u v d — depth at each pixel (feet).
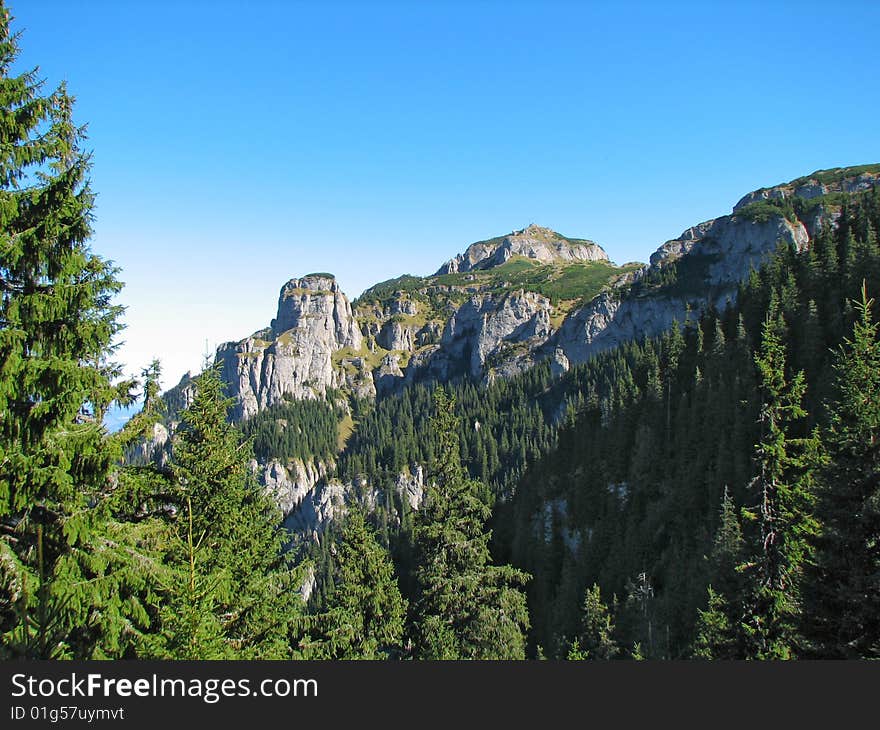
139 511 65.67
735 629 75.10
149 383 57.47
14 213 45.19
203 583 50.52
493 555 300.81
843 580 56.65
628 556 210.59
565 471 324.39
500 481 571.69
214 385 74.13
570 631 188.44
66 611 42.39
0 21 46.96
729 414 212.84
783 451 75.20
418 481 638.94
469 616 92.53
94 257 53.26
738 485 177.27
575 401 593.42
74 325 47.52
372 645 85.40
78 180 47.03
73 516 45.65
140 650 47.62
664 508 215.31
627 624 168.86
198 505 68.90
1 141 46.47
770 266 335.26
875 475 55.11
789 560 71.97
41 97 47.44
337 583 90.33
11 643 35.65
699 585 148.15
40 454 44.01
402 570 189.78
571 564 242.58
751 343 247.29
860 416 57.93
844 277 239.50
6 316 45.57
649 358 383.65
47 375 44.42
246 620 67.41
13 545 46.93
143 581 48.26
